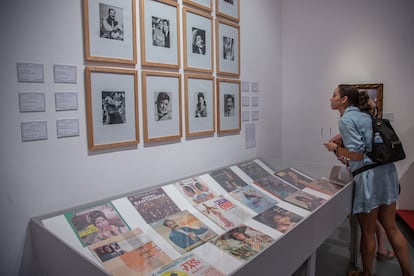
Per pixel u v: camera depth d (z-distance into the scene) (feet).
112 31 6.77
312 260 6.77
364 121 8.00
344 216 8.11
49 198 5.99
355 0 12.87
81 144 6.43
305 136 14.30
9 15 5.29
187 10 8.62
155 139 7.84
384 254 9.93
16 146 5.52
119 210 6.42
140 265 4.68
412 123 12.42
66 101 6.13
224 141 10.54
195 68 9.00
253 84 12.14
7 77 5.33
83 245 5.21
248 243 5.31
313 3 13.65
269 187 8.57
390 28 12.38
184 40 8.59
